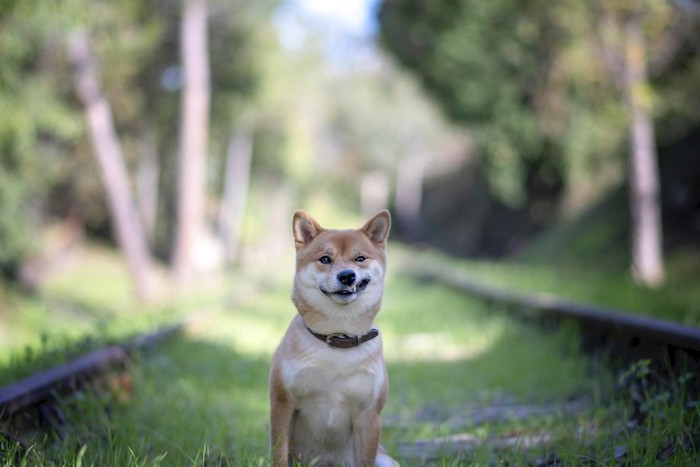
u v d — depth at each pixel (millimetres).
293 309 17312
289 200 56469
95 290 23641
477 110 23297
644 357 6445
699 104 16875
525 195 27641
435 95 26062
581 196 24594
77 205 27016
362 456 4180
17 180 16750
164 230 35562
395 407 7051
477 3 21891
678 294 10914
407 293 22656
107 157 18562
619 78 14633
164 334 9281
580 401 6586
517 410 6492
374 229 4484
